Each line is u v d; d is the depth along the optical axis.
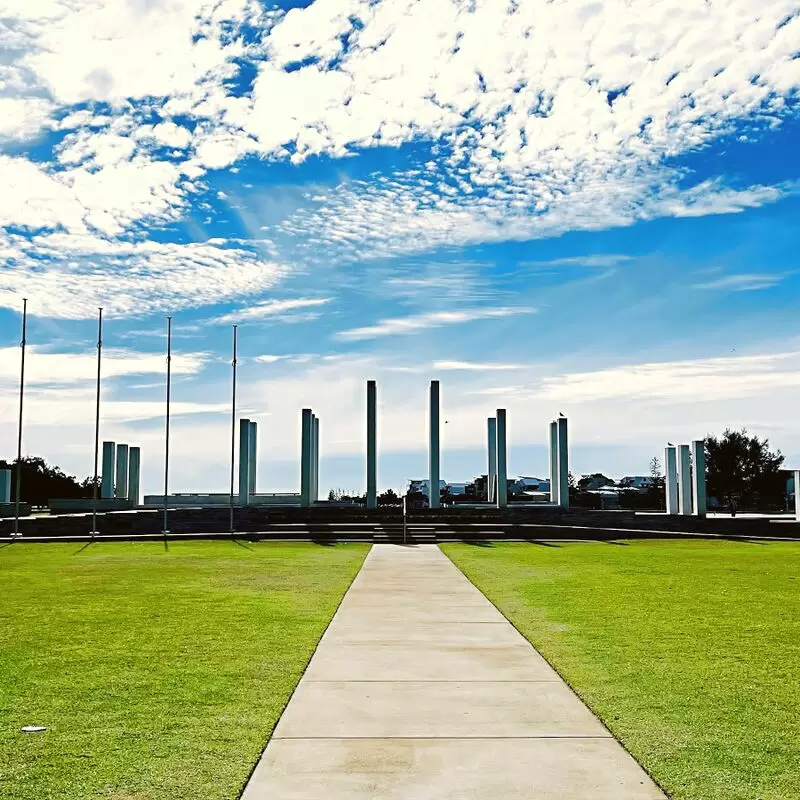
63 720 8.84
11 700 9.67
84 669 11.28
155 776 7.11
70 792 6.77
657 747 7.84
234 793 6.71
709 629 14.41
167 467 43.94
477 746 7.87
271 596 19.02
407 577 23.14
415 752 7.70
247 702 9.51
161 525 47.44
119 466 64.88
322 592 19.75
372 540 39.59
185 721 8.75
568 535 42.38
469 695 9.80
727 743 7.97
